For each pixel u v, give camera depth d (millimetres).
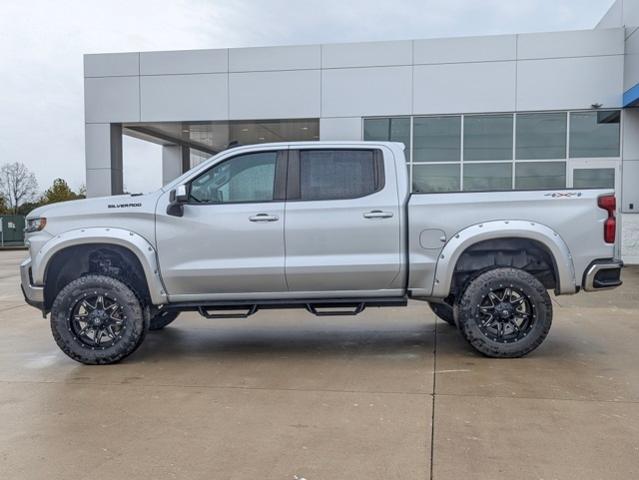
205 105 15703
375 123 15305
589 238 6062
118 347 6059
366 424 4332
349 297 6285
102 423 4434
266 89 15477
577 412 4531
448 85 14844
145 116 15875
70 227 6125
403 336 7410
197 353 6664
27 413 4672
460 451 3834
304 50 15305
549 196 6062
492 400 4836
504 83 14633
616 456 3732
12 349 6973
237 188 6289
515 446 3902
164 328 8109
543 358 6172
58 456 3840
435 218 6086
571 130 14562
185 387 5340
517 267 6371
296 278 6129
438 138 15070
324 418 4473
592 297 10102
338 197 6188
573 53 14344
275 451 3873
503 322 6090
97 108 15984
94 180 16047
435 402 4805
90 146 16047
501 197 6082
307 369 5898
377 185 6215
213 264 6117
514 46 14547
